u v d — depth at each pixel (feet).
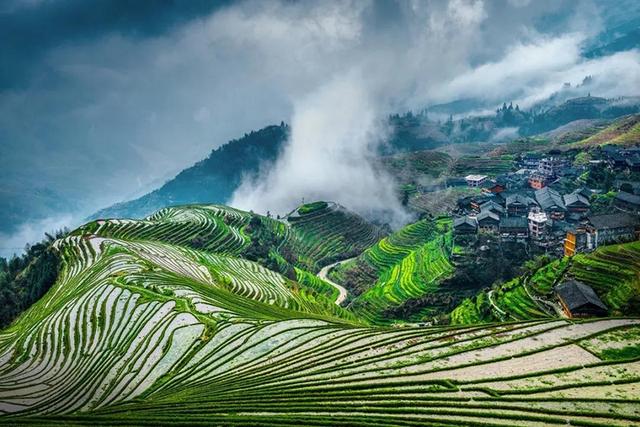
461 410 220.23
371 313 639.35
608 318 320.09
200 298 452.76
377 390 247.50
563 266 506.48
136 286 483.51
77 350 386.52
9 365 386.93
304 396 244.83
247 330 369.30
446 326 335.47
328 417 215.92
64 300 502.38
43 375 354.95
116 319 421.18
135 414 231.71
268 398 245.86
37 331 443.73
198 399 253.44
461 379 253.03
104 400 292.40
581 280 467.52
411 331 333.01
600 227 570.87
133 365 338.95
